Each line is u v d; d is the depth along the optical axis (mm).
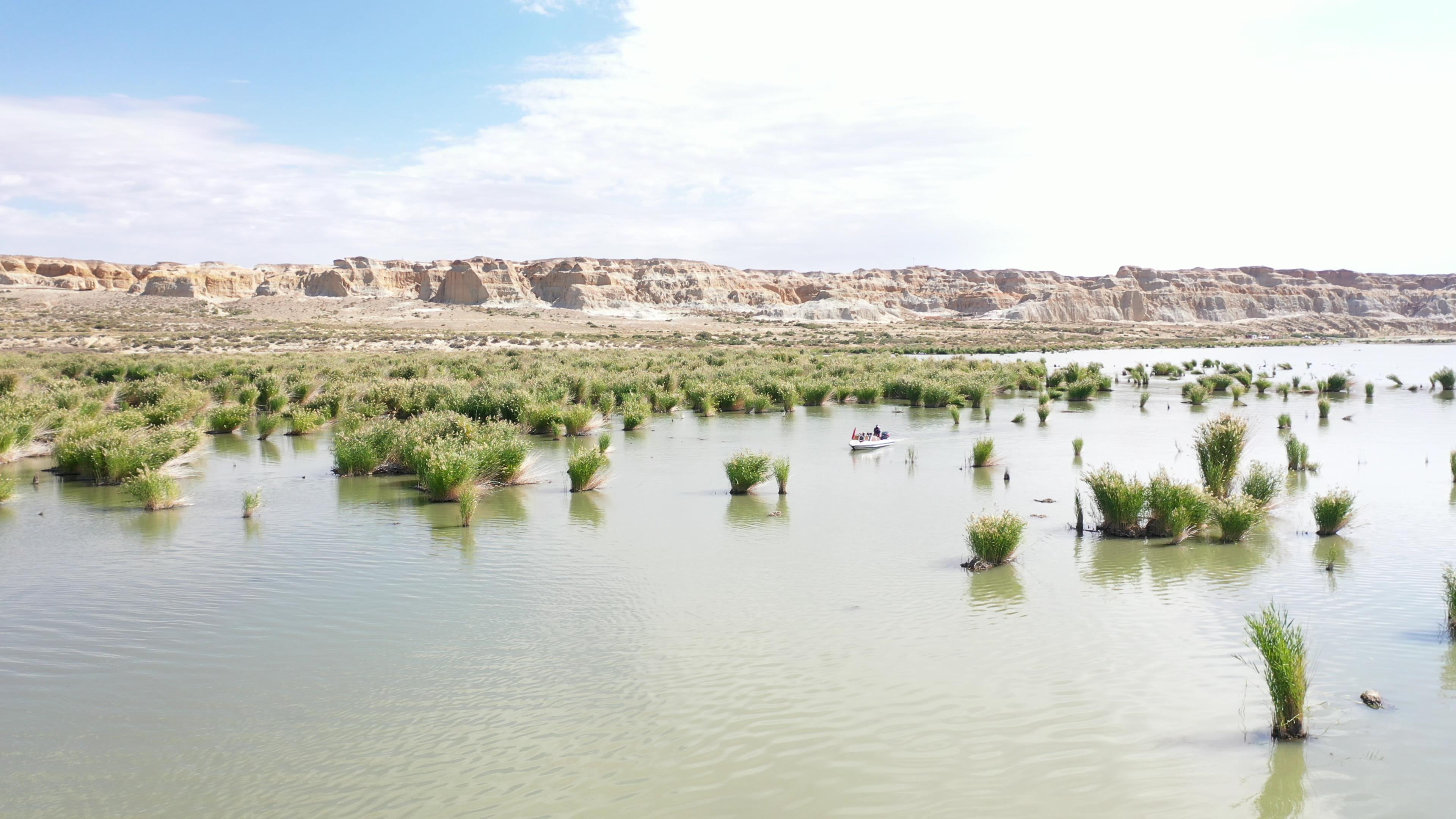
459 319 148125
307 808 7117
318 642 10766
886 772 7598
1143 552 14562
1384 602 11734
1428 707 8648
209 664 10117
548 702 9008
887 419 36000
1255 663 9750
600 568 13805
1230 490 18266
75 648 10633
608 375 47844
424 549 15070
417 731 8406
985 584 12781
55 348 74375
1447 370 47125
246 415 33094
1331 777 7426
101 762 7918
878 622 11234
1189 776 7473
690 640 10672
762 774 7570
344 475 22766
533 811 7035
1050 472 22641
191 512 18359
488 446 21828
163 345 78812
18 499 19766
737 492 20047
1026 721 8484
